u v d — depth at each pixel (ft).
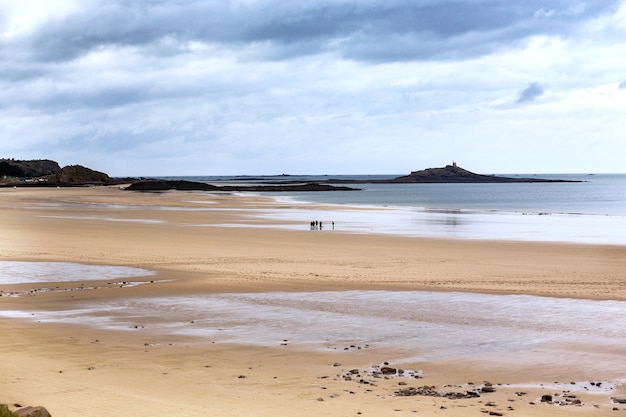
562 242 139.44
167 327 60.95
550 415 36.68
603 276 92.79
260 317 65.62
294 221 198.59
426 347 53.57
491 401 39.37
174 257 111.86
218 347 53.26
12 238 139.03
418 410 37.14
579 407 38.27
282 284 85.40
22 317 65.10
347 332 59.11
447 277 91.71
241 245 129.90
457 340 56.03
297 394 40.34
